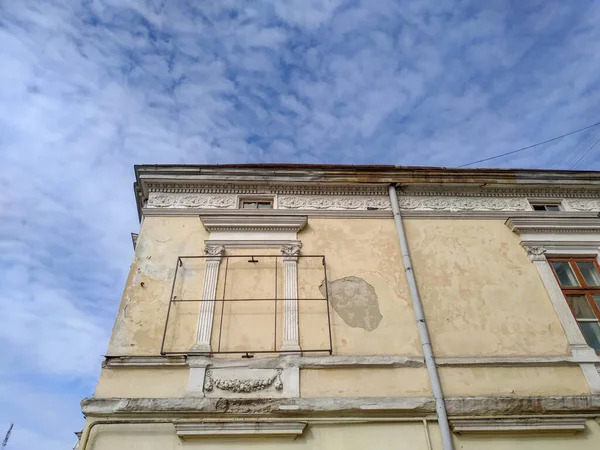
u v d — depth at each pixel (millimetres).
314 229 8711
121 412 6137
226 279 7863
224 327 7266
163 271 7867
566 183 9703
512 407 6523
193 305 7500
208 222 8469
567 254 8680
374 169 9445
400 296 7957
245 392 6508
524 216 9109
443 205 9398
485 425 6332
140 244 8156
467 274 8336
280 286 7871
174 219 8609
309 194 9289
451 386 6809
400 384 6777
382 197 9422
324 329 7383
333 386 6676
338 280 8062
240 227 8516
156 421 6113
